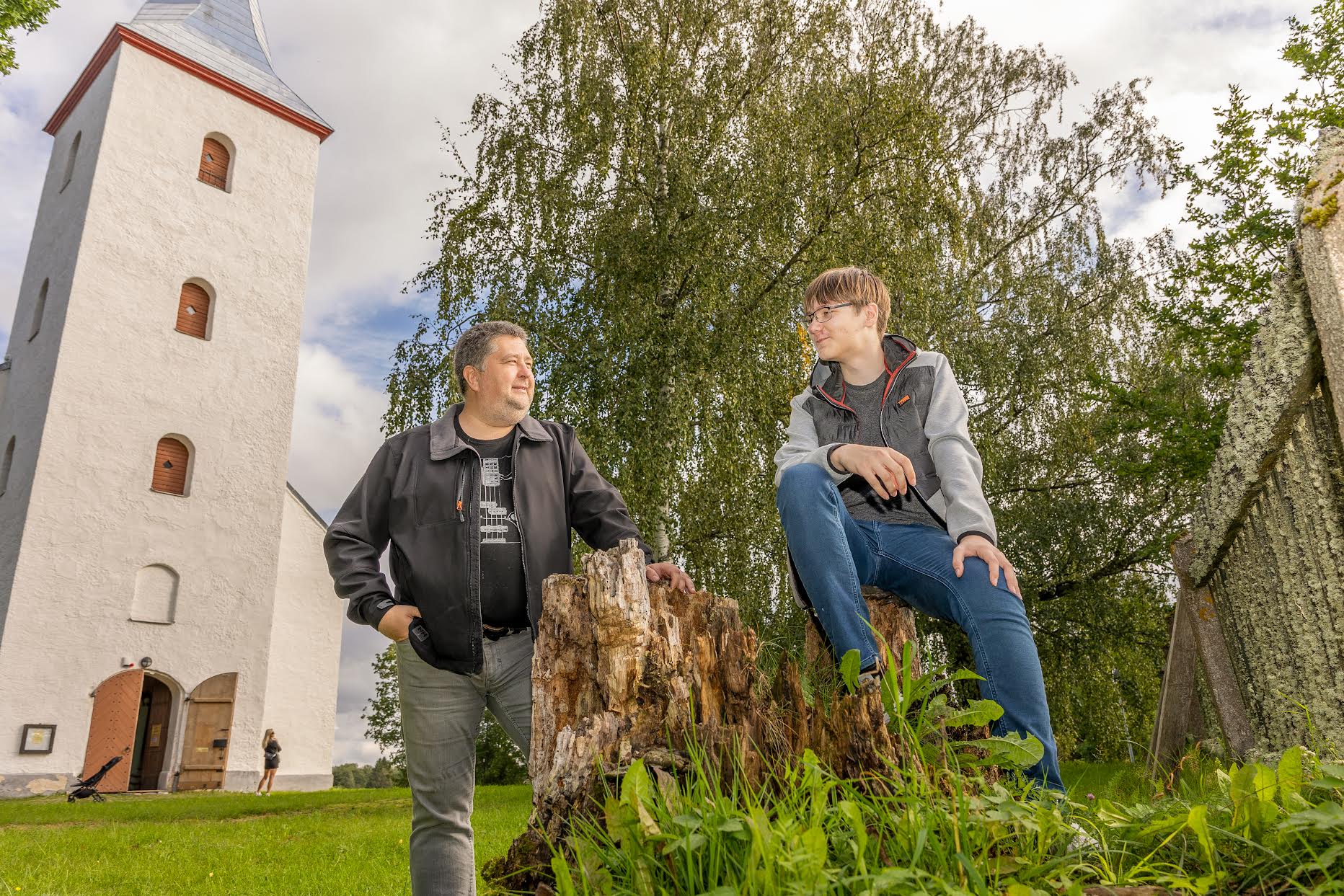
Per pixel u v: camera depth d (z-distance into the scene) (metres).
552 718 1.52
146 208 17.92
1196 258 10.99
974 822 1.12
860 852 0.95
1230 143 10.70
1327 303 2.04
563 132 11.43
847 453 1.80
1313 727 2.56
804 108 10.98
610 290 10.82
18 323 18.84
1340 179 2.04
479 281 11.19
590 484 2.36
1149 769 2.26
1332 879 0.99
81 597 15.60
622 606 1.47
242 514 17.94
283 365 19.33
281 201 20.30
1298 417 2.41
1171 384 11.45
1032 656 1.65
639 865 1.05
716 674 1.55
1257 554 2.90
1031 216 15.34
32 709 14.74
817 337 2.10
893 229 10.80
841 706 1.37
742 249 10.52
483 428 2.28
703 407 10.14
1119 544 12.62
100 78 18.91
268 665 17.62
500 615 2.11
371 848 5.51
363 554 2.15
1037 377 13.19
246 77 20.45
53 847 6.11
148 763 16.70
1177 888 1.08
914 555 1.82
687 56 11.85
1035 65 15.19
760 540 10.34
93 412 16.39
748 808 1.13
